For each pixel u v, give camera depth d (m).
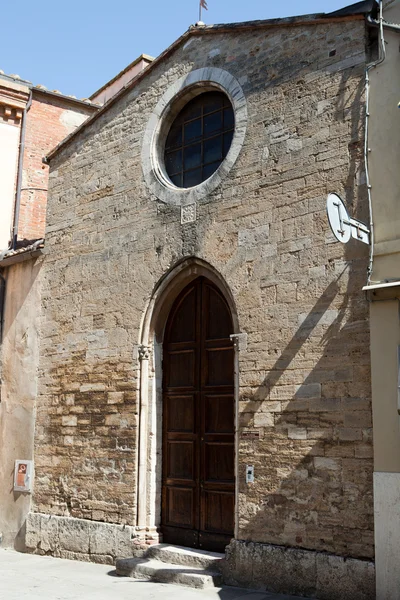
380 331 9.06
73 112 21.33
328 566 9.09
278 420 10.08
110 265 13.30
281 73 11.09
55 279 14.48
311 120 10.53
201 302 12.08
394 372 8.88
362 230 9.33
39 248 14.83
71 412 13.50
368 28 10.15
